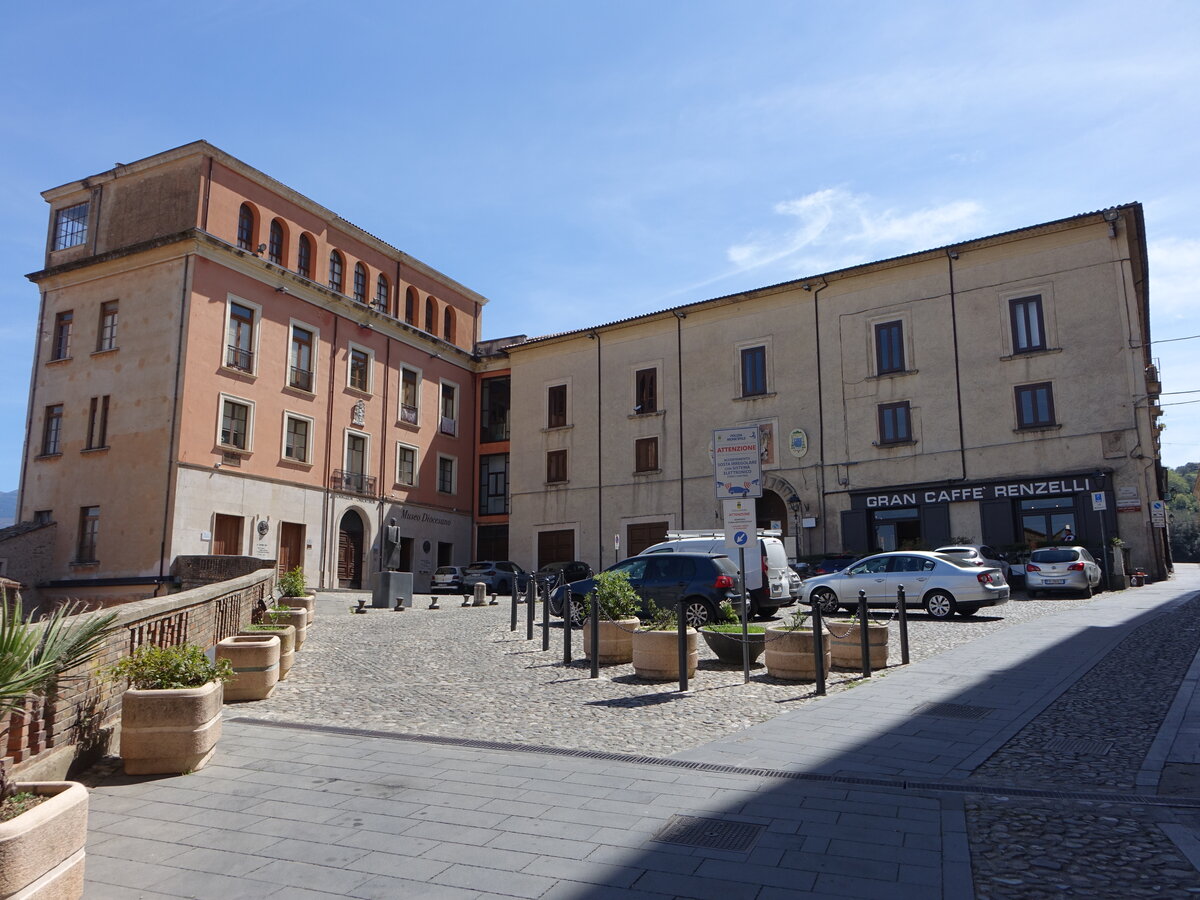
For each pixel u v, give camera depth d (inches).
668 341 1509.6
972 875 180.2
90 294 1304.1
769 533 767.1
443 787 251.4
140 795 243.9
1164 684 399.9
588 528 1537.9
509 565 1466.5
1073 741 304.2
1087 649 512.7
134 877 183.5
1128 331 1116.5
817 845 198.7
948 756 283.4
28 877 142.9
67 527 1235.2
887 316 1298.0
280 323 1362.0
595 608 463.8
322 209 1448.1
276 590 769.6
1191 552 3097.9
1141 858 188.5
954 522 1194.0
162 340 1218.6
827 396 1331.2
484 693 420.2
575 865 187.8
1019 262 1205.7
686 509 1443.2
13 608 167.2
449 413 1771.7
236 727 338.3
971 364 1218.6
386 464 1562.5
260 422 1306.6
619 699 398.6
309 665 517.3
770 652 446.9
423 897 171.5
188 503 1179.9
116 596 1163.3
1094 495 1092.5
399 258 1644.9
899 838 203.3
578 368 1608.0
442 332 1763.0
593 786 250.7
